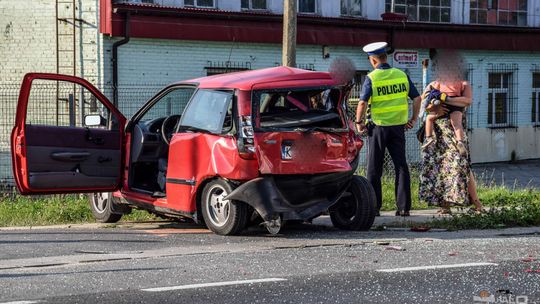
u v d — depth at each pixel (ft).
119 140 47.62
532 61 121.39
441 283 30.78
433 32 108.47
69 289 29.66
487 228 46.09
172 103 81.71
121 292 29.12
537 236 43.34
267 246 39.47
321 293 29.14
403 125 49.80
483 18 118.01
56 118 87.86
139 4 85.97
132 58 88.43
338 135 44.06
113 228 47.39
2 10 90.07
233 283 30.53
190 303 27.61
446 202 50.24
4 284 30.53
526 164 114.83
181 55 91.30
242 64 95.96
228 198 42.06
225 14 91.15
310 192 43.60
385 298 28.45
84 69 87.61
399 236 43.01
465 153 49.47
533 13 123.13
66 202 58.49
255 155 41.75
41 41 89.25
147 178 48.26
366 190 44.73
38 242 40.91
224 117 42.75
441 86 49.83
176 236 42.96
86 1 87.30
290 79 43.45
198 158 43.50
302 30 97.81
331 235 43.45
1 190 73.72
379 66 49.57
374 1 107.55
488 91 116.88
